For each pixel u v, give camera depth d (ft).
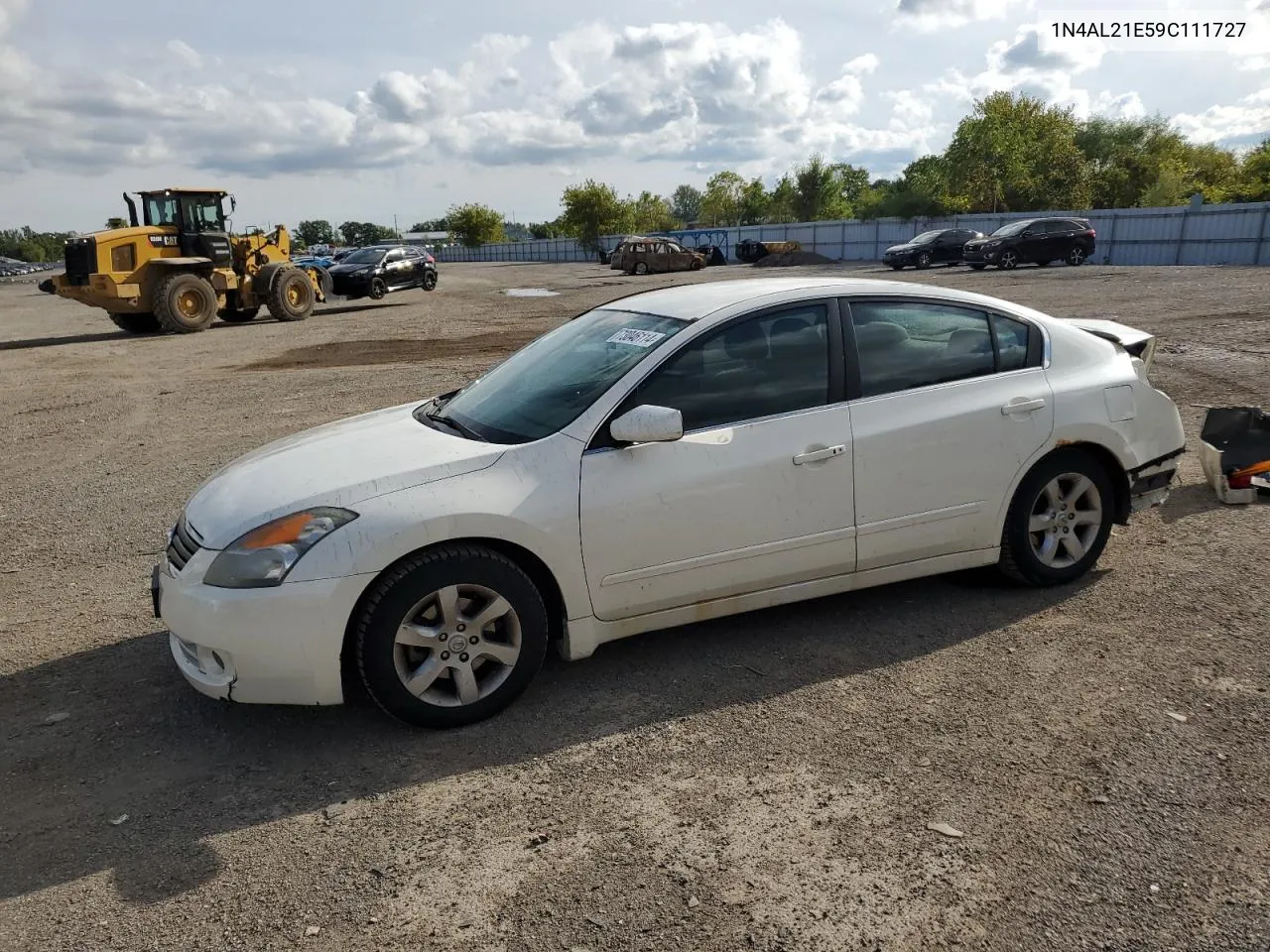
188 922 8.07
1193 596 13.74
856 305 13.07
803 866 8.42
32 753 11.09
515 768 10.29
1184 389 29.04
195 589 10.52
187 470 25.86
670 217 306.76
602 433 11.55
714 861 8.55
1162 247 121.19
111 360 54.13
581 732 10.97
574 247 268.82
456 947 7.63
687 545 11.84
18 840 9.39
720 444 11.94
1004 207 173.06
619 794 9.69
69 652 13.96
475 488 10.87
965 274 95.96
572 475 11.28
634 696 11.76
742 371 12.30
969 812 9.07
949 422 13.07
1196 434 23.63
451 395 14.70
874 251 163.94
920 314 13.43
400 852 8.91
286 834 9.29
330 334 63.72
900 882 8.15
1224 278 75.10
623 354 12.46
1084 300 59.00
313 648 10.30
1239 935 7.36
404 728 11.27
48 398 41.01
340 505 10.66
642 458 11.57
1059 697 11.16
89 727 11.65
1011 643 12.67
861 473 12.61
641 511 11.50
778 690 11.72
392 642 10.62
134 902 8.36
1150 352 15.92
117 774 10.54
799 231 178.91
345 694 10.98
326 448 12.41
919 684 11.68
